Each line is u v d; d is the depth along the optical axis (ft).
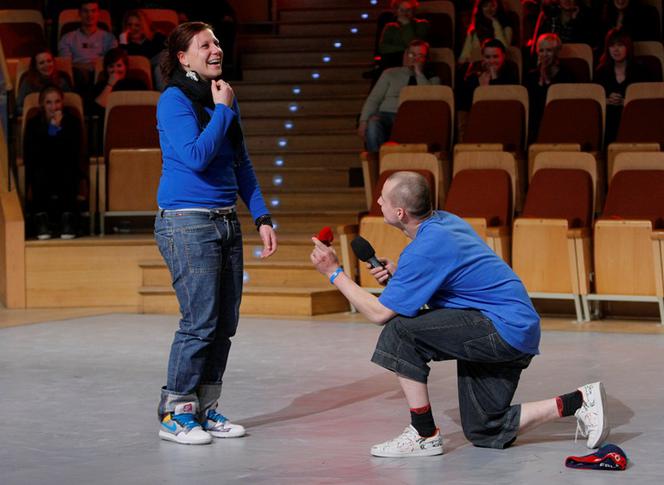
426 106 33.50
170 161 15.67
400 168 30.37
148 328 27.55
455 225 14.87
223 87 15.47
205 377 16.17
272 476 13.84
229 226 15.81
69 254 31.68
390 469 14.14
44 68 35.29
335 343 24.88
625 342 24.54
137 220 34.65
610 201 28.45
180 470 14.17
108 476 13.89
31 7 43.27
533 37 38.63
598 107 31.99
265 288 29.96
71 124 33.17
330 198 35.22
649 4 37.88
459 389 15.30
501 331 14.55
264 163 37.99
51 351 24.03
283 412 17.84
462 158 30.25
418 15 41.45
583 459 14.05
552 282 28.04
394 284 14.56
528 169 31.40
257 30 47.32
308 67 43.04
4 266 31.99
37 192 32.89
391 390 19.60
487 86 33.45
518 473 13.82
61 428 16.72
